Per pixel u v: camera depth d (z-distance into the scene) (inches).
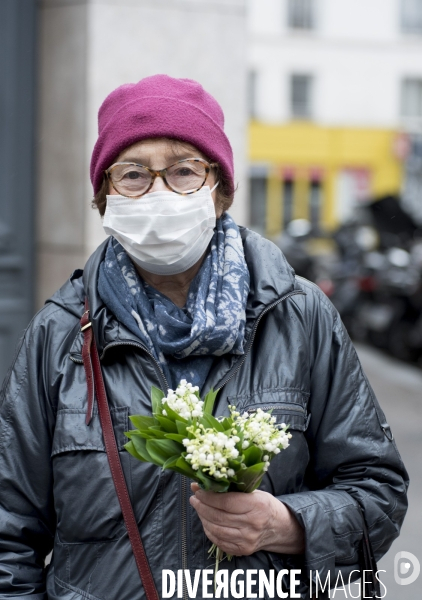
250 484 70.2
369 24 1126.4
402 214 535.2
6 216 216.5
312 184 1155.3
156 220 79.3
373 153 1147.9
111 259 84.0
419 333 430.0
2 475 81.0
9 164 215.8
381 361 446.9
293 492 80.3
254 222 1158.3
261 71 1108.5
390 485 82.7
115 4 208.4
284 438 69.9
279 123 1118.4
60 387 80.5
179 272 82.5
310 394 83.0
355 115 1138.0
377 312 454.9
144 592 75.1
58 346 82.2
